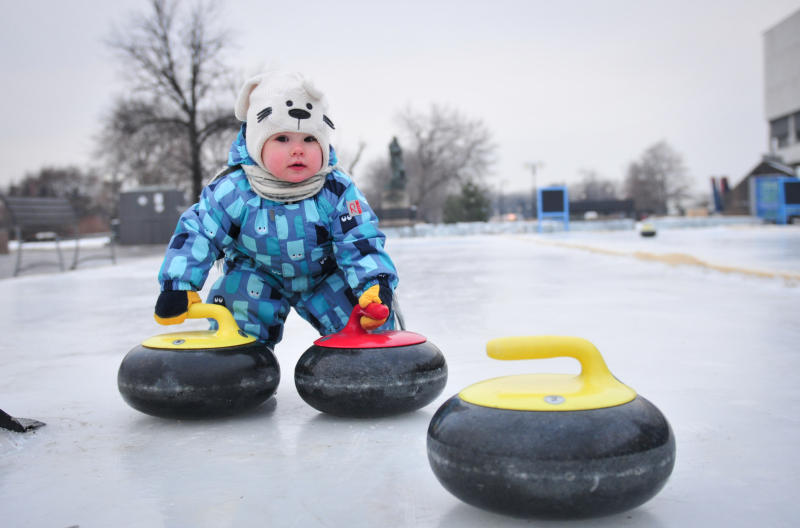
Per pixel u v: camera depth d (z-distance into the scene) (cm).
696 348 359
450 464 153
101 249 2491
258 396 244
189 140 3438
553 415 149
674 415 238
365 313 251
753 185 3681
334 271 298
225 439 222
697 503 163
